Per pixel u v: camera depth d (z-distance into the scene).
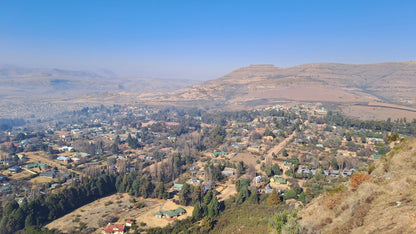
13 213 105.62
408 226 33.72
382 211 40.25
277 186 139.75
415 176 44.25
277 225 54.56
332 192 53.94
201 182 150.50
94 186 137.12
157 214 111.06
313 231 46.50
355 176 52.94
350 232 40.38
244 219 99.38
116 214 114.56
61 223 108.56
